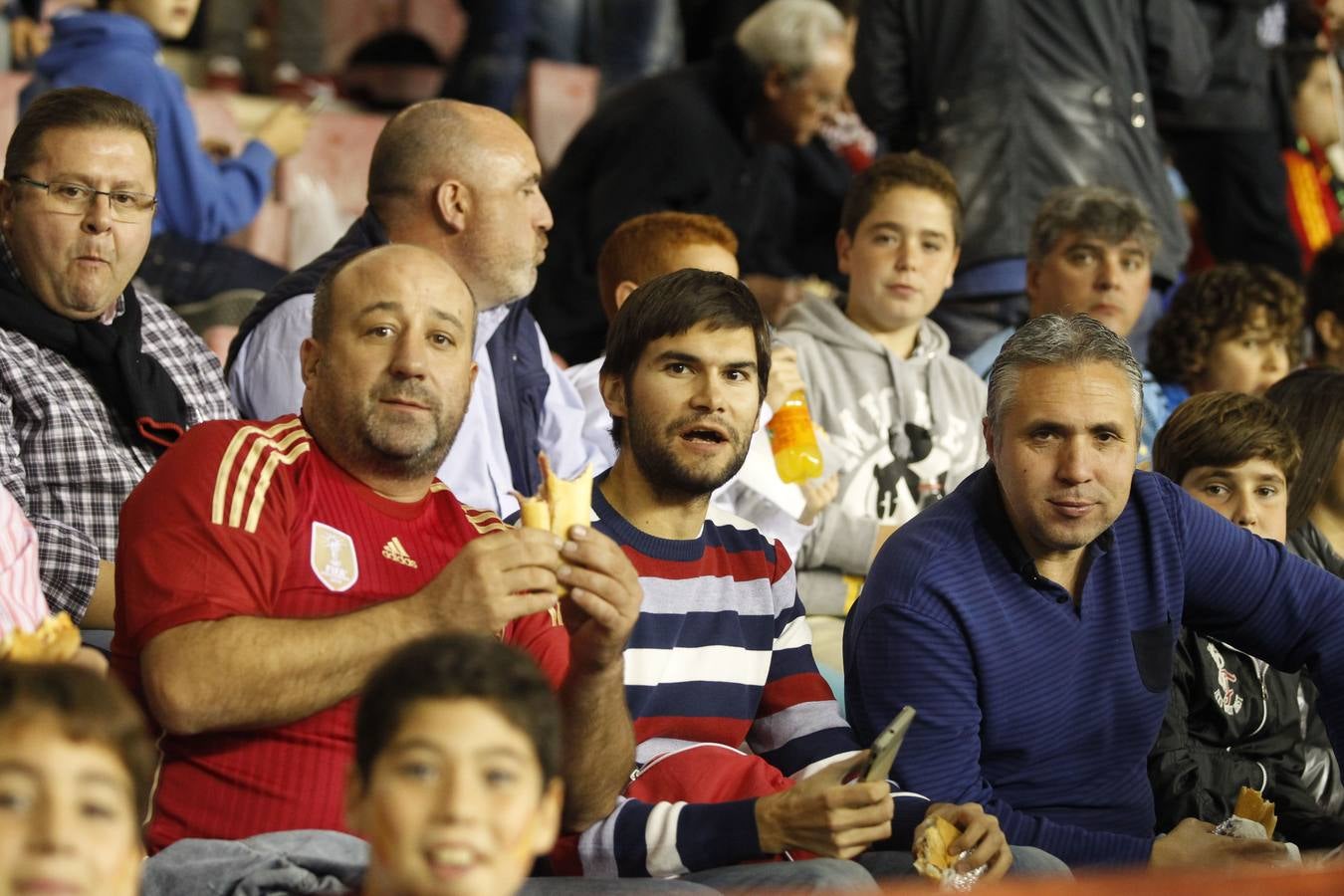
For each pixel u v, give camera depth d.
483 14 32.88
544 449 17.69
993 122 23.53
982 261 23.33
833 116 26.16
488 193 17.27
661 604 13.00
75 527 14.52
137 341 15.36
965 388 19.73
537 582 10.82
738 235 24.89
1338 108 29.72
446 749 7.21
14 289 14.80
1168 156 30.77
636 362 13.17
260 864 10.42
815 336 19.61
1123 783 14.08
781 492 17.23
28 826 6.90
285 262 26.11
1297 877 7.48
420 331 11.98
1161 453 16.72
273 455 11.76
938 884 11.27
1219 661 15.61
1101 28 23.81
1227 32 27.66
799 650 13.66
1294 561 14.70
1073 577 13.91
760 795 12.30
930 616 13.34
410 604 10.91
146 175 15.08
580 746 11.22
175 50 36.19
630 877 11.53
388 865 7.22
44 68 22.30
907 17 24.00
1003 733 13.64
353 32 36.75
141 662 11.07
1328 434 17.48
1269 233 28.66
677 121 24.39
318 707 10.98
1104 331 13.67
